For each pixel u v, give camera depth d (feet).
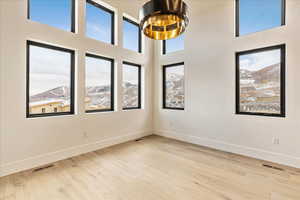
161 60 14.61
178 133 13.47
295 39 8.09
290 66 8.27
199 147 11.47
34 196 5.82
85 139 10.30
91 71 11.09
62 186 6.47
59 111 9.59
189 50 12.57
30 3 8.33
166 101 14.88
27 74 8.21
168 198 5.78
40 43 8.64
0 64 7.11
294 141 8.21
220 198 5.77
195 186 6.53
